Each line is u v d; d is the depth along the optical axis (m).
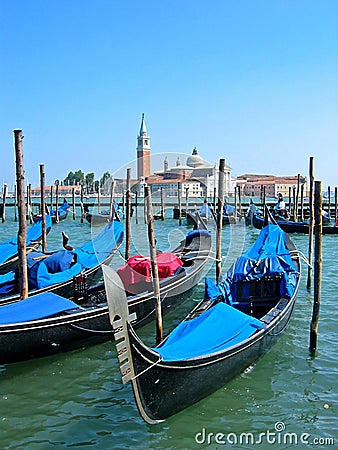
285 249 10.34
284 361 7.02
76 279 8.45
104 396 6.14
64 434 5.29
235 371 6.21
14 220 34.97
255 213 27.77
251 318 6.68
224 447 5.04
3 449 5.02
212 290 7.69
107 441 5.16
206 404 5.84
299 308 9.69
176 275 9.09
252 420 5.52
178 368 5.19
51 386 6.41
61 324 7.07
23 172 8.21
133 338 4.75
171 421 5.50
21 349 6.82
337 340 7.84
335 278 12.66
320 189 7.26
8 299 8.24
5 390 6.30
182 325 6.22
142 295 8.23
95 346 7.78
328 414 5.66
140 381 4.86
